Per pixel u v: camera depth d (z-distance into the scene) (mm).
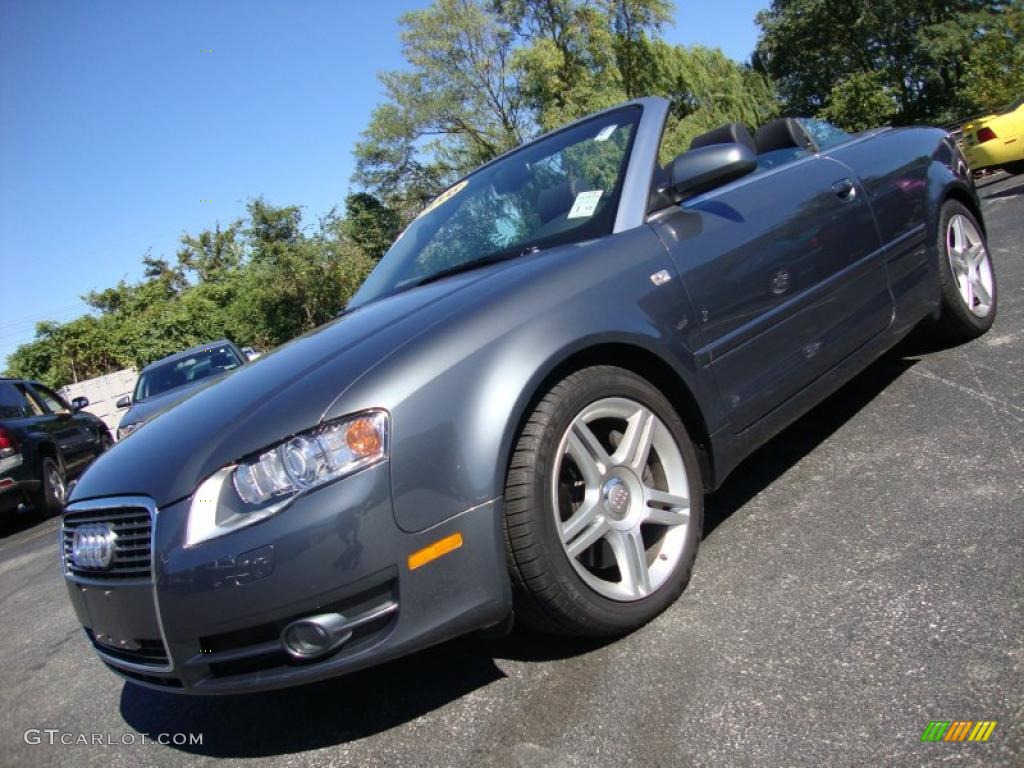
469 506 1930
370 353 2053
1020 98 11477
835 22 44875
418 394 1941
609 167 2805
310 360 2211
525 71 27828
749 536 2648
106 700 2865
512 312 2139
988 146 11086
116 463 2221
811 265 2939
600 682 2037
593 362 2275
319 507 1830
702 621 2199
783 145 3514
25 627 4117
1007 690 1657
